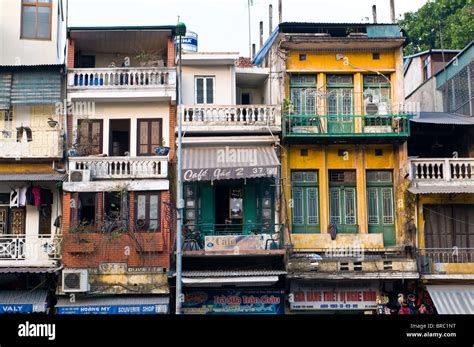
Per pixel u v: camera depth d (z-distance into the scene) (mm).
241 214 28328
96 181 26656
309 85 29250
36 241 26250
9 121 28047
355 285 27297
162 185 26719
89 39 28859
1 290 26406
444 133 30531
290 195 28391
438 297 26641
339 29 30391
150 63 29312
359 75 29172
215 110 28234
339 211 28578
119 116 28359
